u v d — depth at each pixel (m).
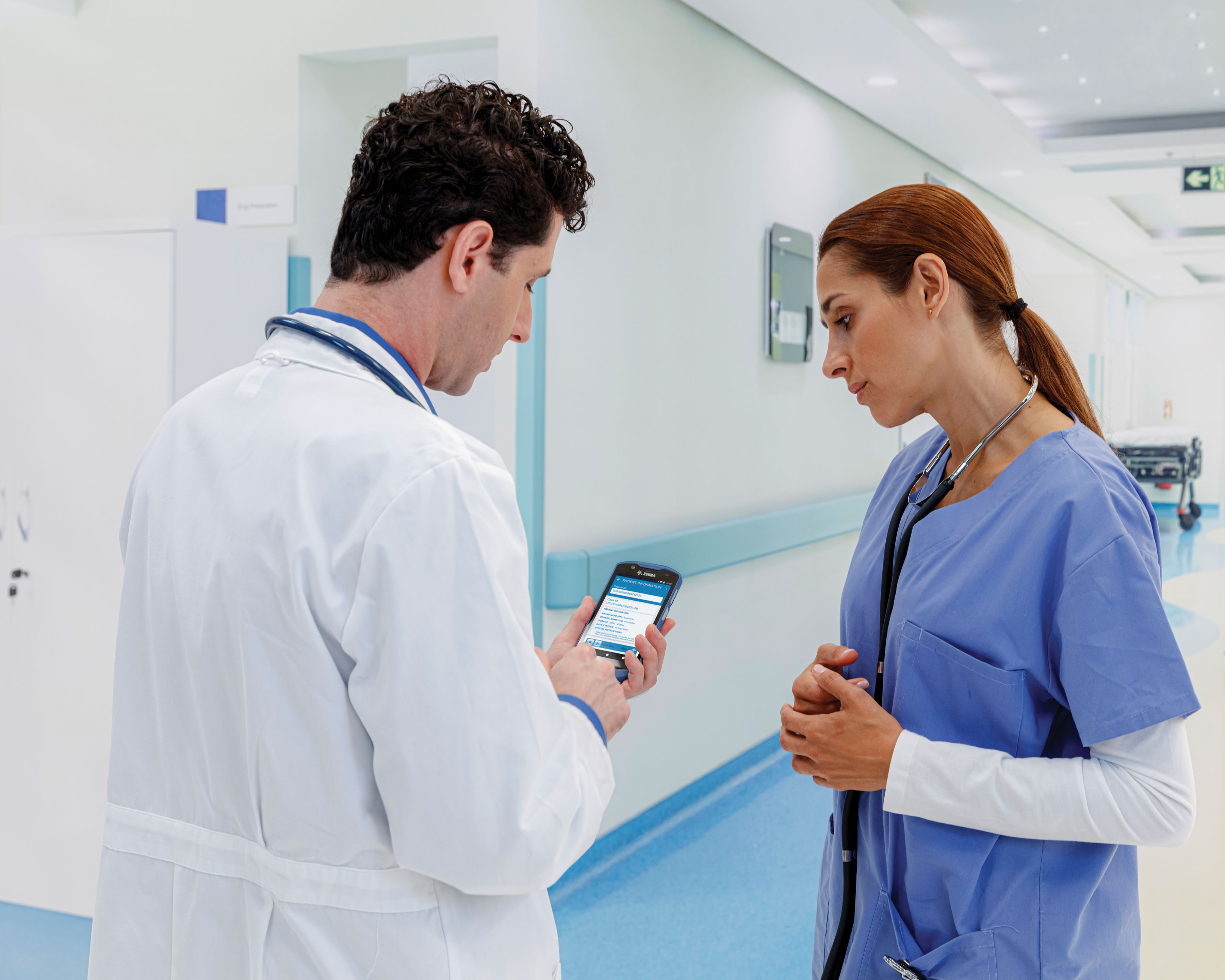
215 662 0.84
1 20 3.34
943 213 1.07
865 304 1.09
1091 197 7.80
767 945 2.60
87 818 2.69
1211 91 5.96
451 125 0.88
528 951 0.91
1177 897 2.79
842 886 1.22
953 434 1.14
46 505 2.67
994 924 1.02
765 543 3.89
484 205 0.88
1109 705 0.94
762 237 4.02
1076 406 1.11
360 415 0.83
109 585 2.63
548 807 0.80
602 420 3.06
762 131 4.01
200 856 0.88
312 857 0.82
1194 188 6.74
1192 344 15.67
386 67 3.33
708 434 3.67
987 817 0.98
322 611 0.78
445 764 0.76
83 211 3.34
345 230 0.92
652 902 2.84
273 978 0.84
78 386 2.62
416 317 0.91
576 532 2.96
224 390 0.91
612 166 3.04
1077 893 1.01
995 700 1.02
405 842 0.78
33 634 2.71
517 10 2.70
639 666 1.23
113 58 3.26
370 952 0.82
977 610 1.03
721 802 3.63
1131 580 0.95
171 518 0.88
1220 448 15.55
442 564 0.78
